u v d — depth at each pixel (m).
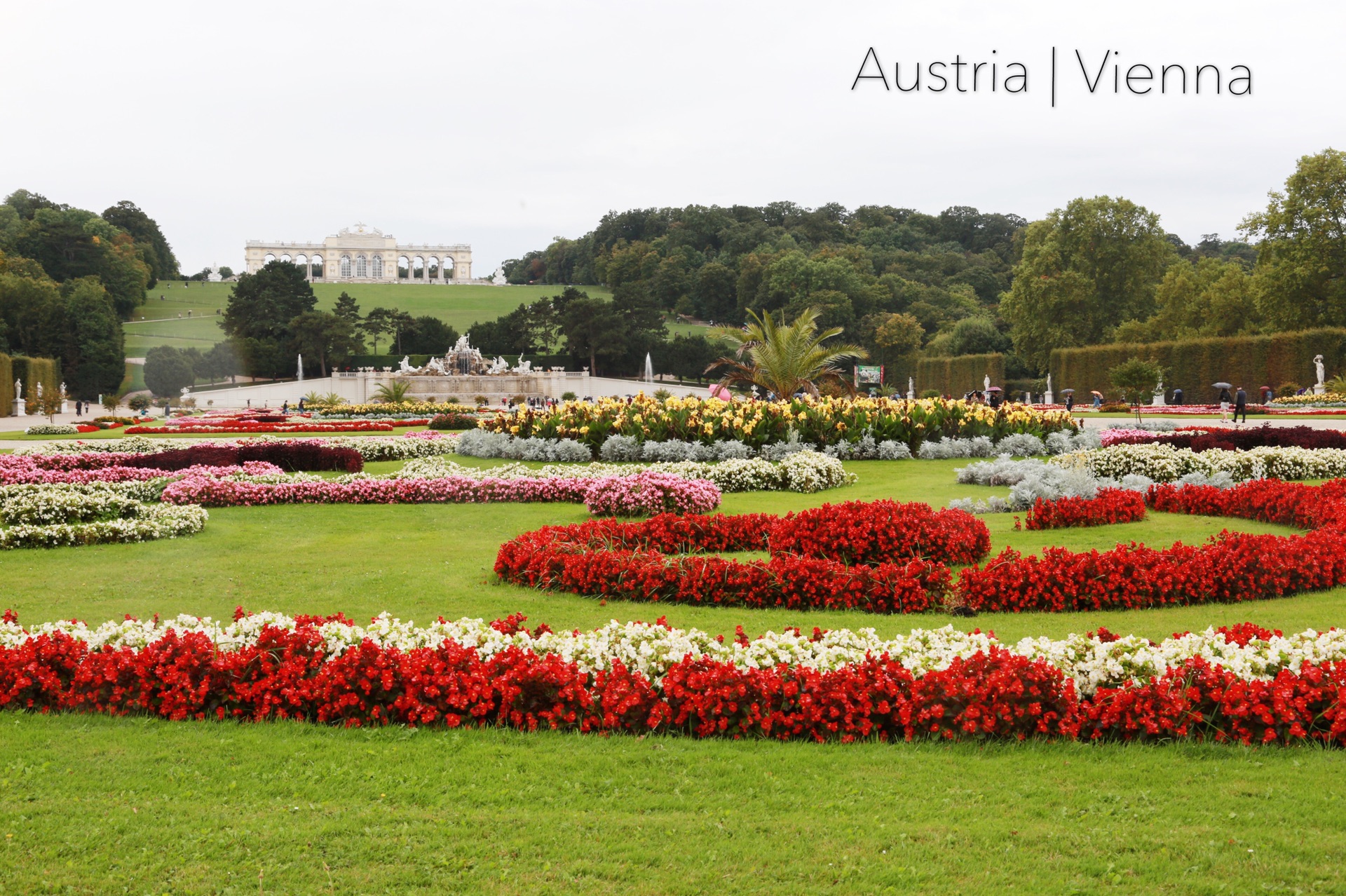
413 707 6.45
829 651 6.82
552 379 89.56
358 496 17.02
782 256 121.25
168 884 4.46
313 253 174.38
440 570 11.34
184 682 6.59
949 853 4.67
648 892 4.39
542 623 8.53
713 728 6.27
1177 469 17.39
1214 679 6.07
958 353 92.06
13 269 105.94
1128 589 9.37
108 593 10.18
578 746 6.07
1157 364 60.00
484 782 5.53
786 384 29.11
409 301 139.38
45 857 4.69
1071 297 77.00
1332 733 5.84
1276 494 13.43
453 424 41.00
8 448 29.52
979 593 9.49
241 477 18.75
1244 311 68.81
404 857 4.69
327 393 91.50
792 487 17.86
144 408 71.56
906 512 11.64
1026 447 23.22
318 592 10.24
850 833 4.88
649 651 6.70
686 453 22.27
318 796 5.37
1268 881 4.37
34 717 6.57
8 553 12.30
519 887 4.44
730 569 9.74
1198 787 5.36
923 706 6.16
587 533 11.84
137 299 125.69
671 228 153.25
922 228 161.12
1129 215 78.06
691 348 100.88
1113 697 6.11
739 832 4.92
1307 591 9.81
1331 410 43.91
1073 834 4.82
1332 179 58.12
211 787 5.48
